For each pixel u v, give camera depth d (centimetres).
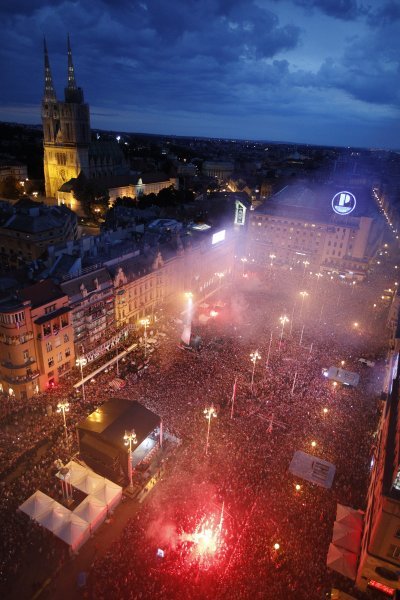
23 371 7006
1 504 5175
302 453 6006
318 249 15012
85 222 18462
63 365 7800
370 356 8900
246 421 6762
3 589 4338
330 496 5481
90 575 4484
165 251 10788
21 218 12656
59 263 8612
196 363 8362
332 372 7956
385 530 4106
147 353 8681
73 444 6147
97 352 8419
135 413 6116
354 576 4472
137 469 5897
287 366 8394
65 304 7644
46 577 4475
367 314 11138
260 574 4488
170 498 5416
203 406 7069
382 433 5662
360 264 14338
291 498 5419
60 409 6588
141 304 9938
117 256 9525
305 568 4600
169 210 17875
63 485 5312
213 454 6072
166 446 6225
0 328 6800
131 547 4750
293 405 7206
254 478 5678
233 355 8725
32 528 4903
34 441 6169
